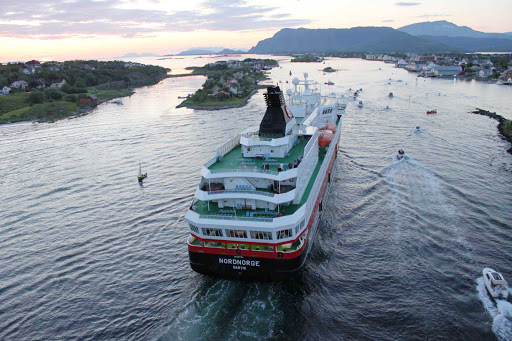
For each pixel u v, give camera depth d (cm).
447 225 5094
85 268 4438
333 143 6706
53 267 4478
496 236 4778
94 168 8244
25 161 8950
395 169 7331
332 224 5303
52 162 8800
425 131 10438
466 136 9756
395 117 12619
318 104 8194
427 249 4553
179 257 4594
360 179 6969
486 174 6938
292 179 4238
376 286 3928
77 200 6481
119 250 4816
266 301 3669
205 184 4438
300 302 3669
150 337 3275
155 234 5191
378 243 4750
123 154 9281
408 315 3478
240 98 19088
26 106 17150
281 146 4775
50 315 3644
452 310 3509
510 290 3725
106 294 3938
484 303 3575
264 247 3788
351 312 3559
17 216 5912
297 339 3209
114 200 6419
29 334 3412
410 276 4056
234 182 4253
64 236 5222
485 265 4188
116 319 3550
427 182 6606
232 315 3481
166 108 17200
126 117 14950
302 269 4094
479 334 3216
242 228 3675
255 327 3328
